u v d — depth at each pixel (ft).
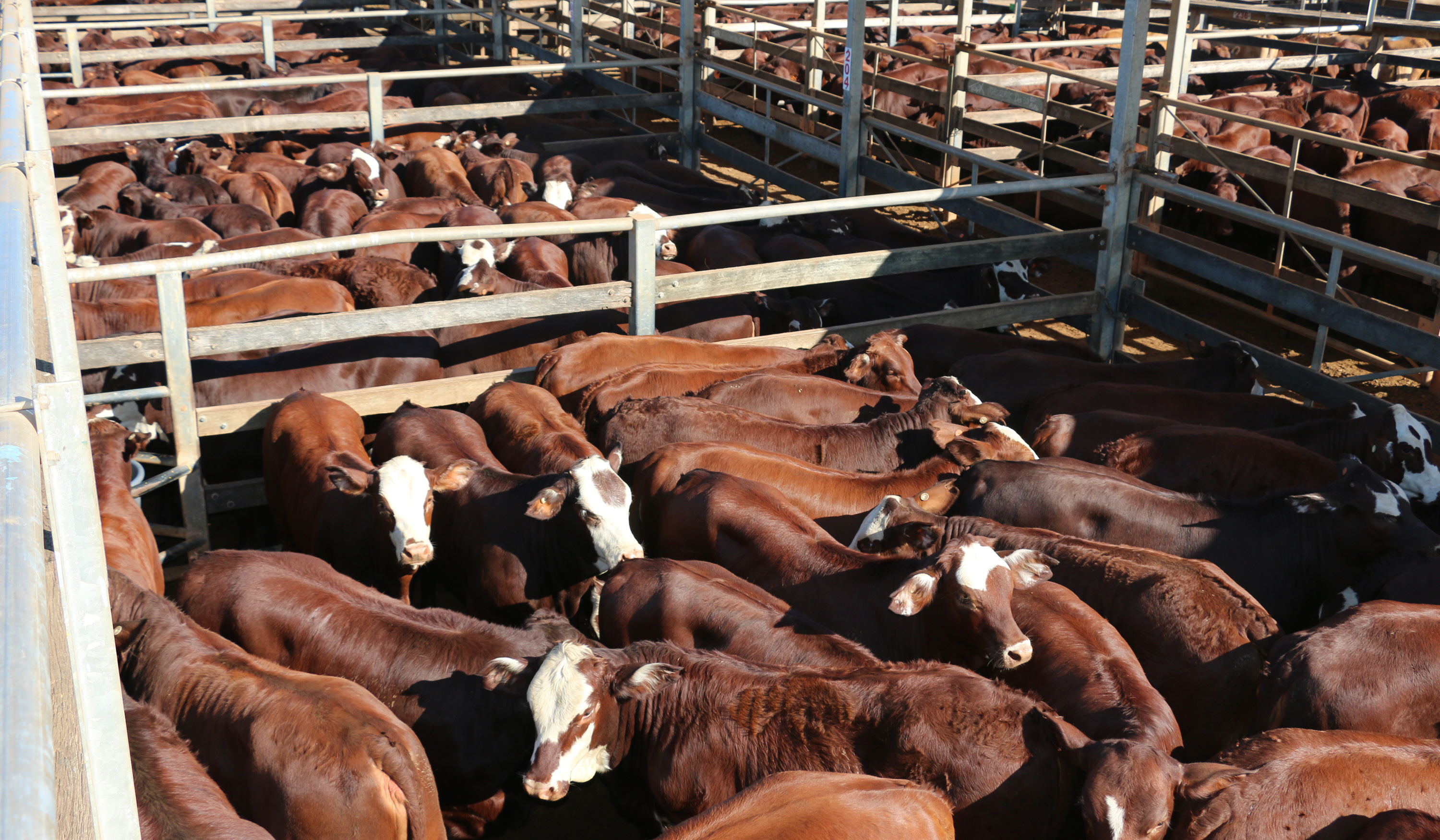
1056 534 17.02
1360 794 11.80
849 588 16.17
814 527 17.71
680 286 24.49
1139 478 20.35
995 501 18.61
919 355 27.35
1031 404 24.13
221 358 23.30
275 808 11.69
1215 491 20.11
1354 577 17.40
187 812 10.35
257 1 76.13
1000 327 34.78
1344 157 41.39
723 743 13.11
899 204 26.45
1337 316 24.35
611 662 13.60
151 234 33.45
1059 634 14.47
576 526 17.60
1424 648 13.88
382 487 17.29
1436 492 20.59
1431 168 24.68
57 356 9.32
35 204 11.00
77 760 5.63
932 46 59.98
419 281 29.35
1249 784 11.72
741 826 9.91
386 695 14.07
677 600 15.47
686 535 18.11
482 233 22.30
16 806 3.48
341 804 11.50
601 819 16.02
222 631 14.87
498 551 18.21
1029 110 36.37
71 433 6.28
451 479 18.13
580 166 43.32
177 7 74.43
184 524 21.45
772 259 33.19
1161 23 62.23
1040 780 12.01
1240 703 14.84
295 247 20.61
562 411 21.93
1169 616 15.30
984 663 14.58
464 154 44.60
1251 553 17.58
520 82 58.85
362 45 63.00
